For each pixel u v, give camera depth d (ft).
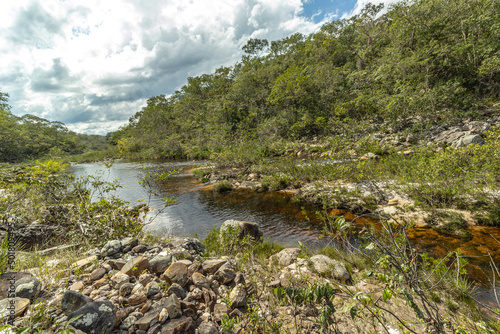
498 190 22.17
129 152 156.56
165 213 32.83
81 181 19.90
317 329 7.94
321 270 12.19
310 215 28.19
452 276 11.59
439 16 70.03
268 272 12.77
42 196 19.42
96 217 16.28
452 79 65.26
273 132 102.68
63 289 8.60
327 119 94.07
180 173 66.64
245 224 20.84
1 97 106.93
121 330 6.95
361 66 119.34
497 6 61.57
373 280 11.25
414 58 67.46
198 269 11.32
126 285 8.70
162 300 8.18
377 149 51.03
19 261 11.17
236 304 8.94
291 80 113.91
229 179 51.96
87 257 12.00
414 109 65.51
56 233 16.74
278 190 40.27
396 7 81.00
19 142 135.85
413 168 31.48
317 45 153.17
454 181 24.97
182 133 150.71
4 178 13.98
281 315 8.77
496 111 57.21
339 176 37.24
